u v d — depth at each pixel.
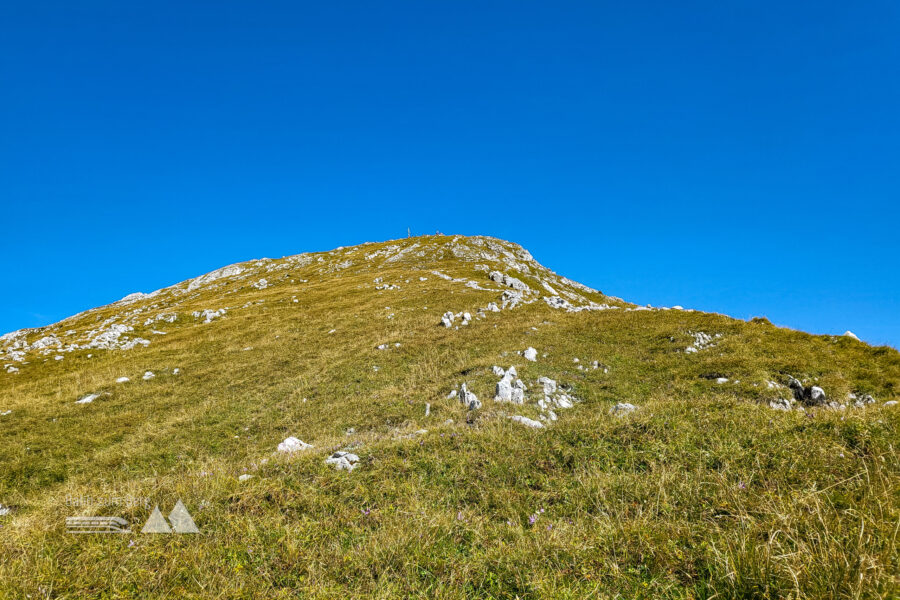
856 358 21.09
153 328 49.03
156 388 28.44
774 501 6.22
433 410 17.92
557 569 5.46
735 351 22.17
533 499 8.00
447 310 40.41
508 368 21.25
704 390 18.27
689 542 5.64
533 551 5.89
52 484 17.20
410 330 34.31
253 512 7.60
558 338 27.30
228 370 30.78
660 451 8.89
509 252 102.94
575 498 7.71
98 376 32.47
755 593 4.33
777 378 18.92
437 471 9.48
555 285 82.88
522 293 44.31
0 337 72.50
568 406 17.81
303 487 8.66
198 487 8.66
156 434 21.09
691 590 4.71
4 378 35.94
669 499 7.09
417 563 5.80
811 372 19.14
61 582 5.61
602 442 9.71
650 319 29.61
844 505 5.82
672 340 25.14
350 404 21.67
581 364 22.66
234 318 49.59
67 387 30.67
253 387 27.06
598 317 31.78
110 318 74.38
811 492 6.04
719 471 7.70
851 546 4.63
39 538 6.93
